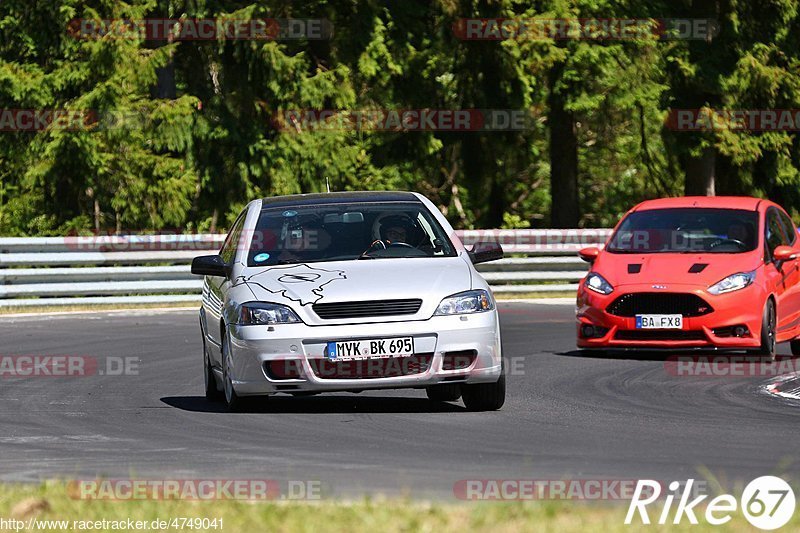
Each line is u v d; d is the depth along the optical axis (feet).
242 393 119.96
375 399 134.92
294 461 96.73
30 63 355.56
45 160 346.74
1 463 98.02
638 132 521.24
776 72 407.23
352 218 131.54
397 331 117.08
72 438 111.04
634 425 115.14
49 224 356.79
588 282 176.45
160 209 357.82
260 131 367.66
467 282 121.60
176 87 387.34
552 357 175.83
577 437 107.86
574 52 389.39
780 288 174.70
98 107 344.49
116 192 355.56
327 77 366.02
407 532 66.28
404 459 97.04
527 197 581.53
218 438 109.19
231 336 120.78
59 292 266.57
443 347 117.50
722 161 442.91
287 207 134.21
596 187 586.04
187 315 249.34
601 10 396.37
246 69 364.17
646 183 546.26
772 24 416.46
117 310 259.80
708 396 136.15
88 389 148.36
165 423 119.34
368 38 379.76
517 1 386.32
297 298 119.24
